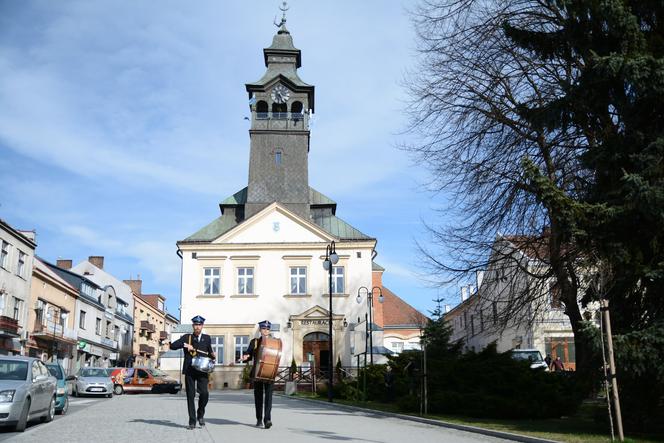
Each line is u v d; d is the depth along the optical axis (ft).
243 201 170.40
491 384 55.26
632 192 36.50
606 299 39.55
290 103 170.71
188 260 157.89
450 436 39.83
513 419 51.47
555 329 144.77
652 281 37.58
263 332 42.27
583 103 44.06
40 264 168.35
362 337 153.48
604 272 39.17
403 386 77.10
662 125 39.52
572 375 55.83
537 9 59.77
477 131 61.31
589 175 49.55
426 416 53.78
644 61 37.88
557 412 51.85
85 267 231.91
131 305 257.55
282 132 169.27
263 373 41.37
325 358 154.30
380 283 190.08
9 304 140.15
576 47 45.68
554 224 41.63
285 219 159.84
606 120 44.47
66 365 177.78
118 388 131.34
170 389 134.41
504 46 59.47
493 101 61.00
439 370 60.49
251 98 171.32
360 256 157.79
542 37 51.47
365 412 64.39
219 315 155.22
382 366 86.74
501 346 163.43
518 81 60.75
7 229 137.90
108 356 222.07
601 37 43.45
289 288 156.56
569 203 38.32
